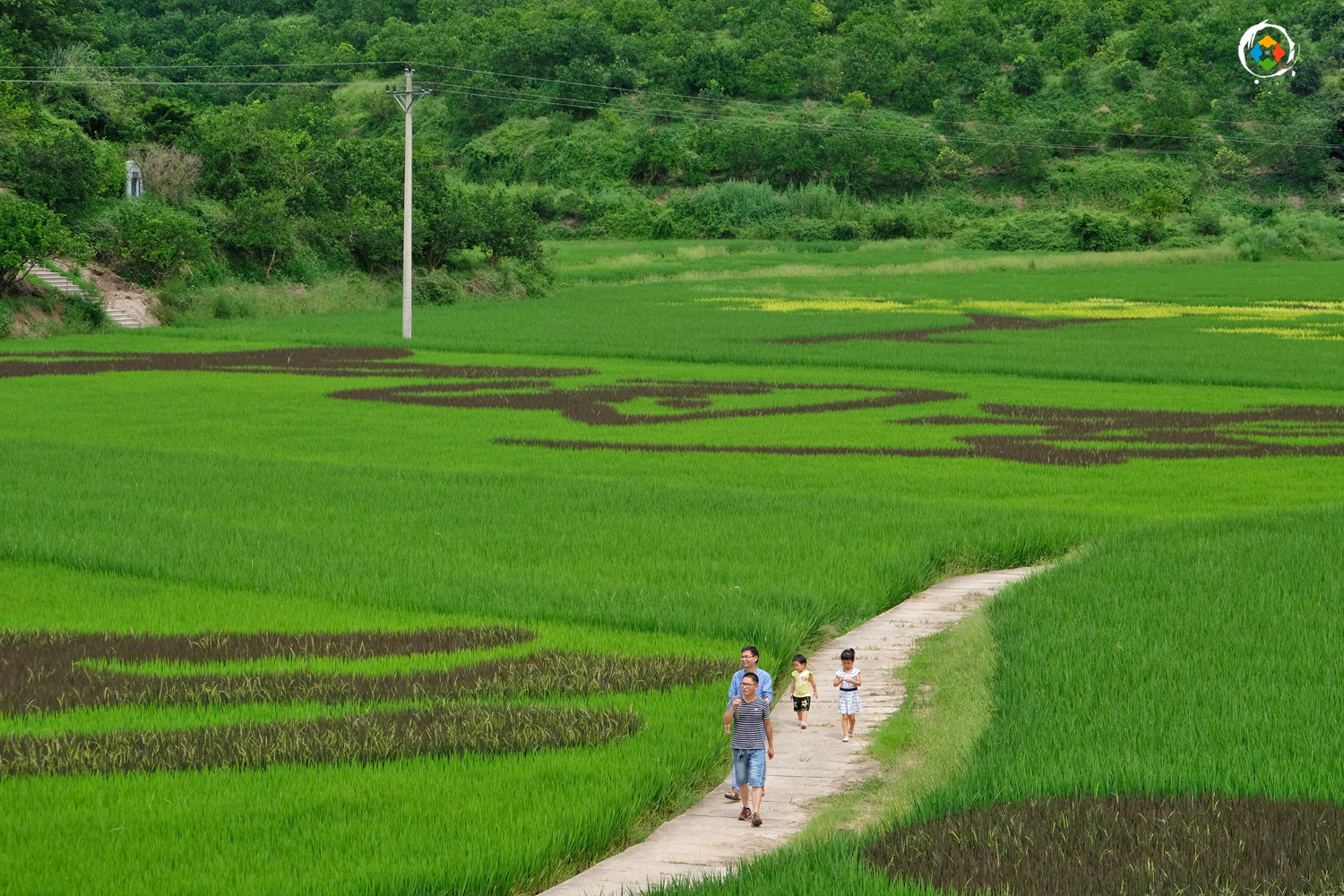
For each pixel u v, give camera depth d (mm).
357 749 14141
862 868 11078
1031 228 164250
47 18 109500
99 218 88812
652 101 199875
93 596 21484
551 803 12742
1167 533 26047
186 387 53344
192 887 10766
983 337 74562
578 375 58781
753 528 26766
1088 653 17828
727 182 178375
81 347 69750
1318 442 41031
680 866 12062
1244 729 14547
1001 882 10797
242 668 17359
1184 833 11688
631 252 150625
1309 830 11719
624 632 19734
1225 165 184125
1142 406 49750
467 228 107625
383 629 19688
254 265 97250
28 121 94250
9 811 12359
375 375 58094
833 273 130875
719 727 15227
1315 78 198875
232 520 27750
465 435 41406
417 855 11508
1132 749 14008
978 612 20828
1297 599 20750
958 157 186125
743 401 50656
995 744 14352
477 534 26203
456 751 14328
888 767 14719
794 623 19766
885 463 36594
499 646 18875
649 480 33531
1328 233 163250
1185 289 112250
